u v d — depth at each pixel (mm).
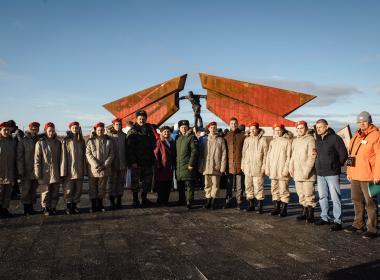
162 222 6055
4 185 6512
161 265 3834
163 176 7809
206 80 13531
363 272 3621
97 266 3809
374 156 5129
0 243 4738
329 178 5621
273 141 6789
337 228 5473
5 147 6484
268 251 4355
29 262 3949
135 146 7633
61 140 7168
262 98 13281
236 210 7266
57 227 5680
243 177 7785
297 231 5418
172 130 10953
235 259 4039
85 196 9250
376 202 5094
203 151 7516
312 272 3615
